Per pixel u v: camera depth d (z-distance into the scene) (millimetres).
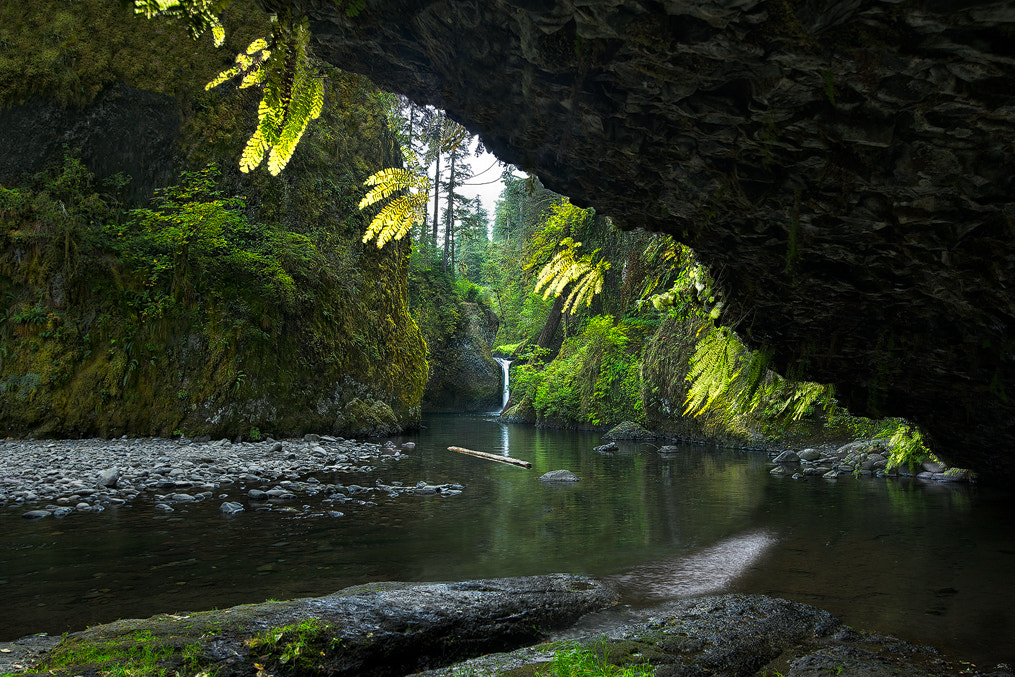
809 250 2941
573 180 2863
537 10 1774
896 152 2041
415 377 16781
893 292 3123
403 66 2377
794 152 2172
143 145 11844
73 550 4293
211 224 11148
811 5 1534
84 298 10562
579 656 2555
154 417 10547
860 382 4465
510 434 16219
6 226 10289
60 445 9141
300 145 13969
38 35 11266
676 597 3531
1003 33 1488
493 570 4039
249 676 2250
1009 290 2615
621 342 18344
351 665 2471
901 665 2586
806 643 2869
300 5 1802
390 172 1940
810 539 4855
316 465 8719
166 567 3951
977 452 5539
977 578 3832
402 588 3391
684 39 1730
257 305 11836
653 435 14727
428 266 31469
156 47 12086
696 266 4582
